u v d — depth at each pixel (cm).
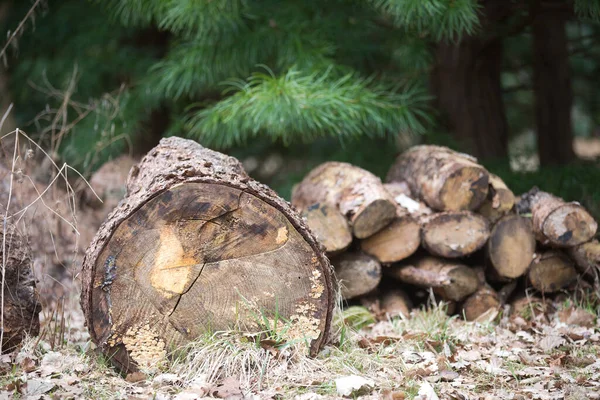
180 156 707
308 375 599
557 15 1358
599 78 1714
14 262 666
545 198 909
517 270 885
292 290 628
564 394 567
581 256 888
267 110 1012
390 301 905
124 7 1291
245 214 617
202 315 616
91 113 1356
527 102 1920
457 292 880
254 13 1205
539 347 712
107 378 600
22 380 580
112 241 600
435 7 995
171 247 608
